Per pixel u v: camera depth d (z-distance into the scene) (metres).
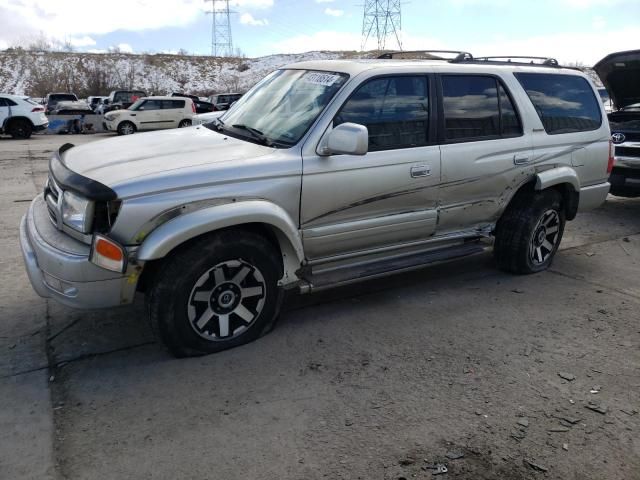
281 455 2.63
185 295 3.29
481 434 2.83
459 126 4.34
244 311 3.61
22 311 4.11
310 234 3.74
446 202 4.35
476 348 3.73
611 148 5.45
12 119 20.20
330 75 4.03
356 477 2.50
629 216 7.72
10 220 6.77
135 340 3.71
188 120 23.41
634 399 3.19
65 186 3.09
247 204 3.33
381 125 3.94
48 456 2.58
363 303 4.43
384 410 3.00
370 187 3.87
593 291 4.83
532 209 4.89
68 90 53.84
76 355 3.51
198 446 2.67
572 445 2.78
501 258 5.11
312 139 3.64
